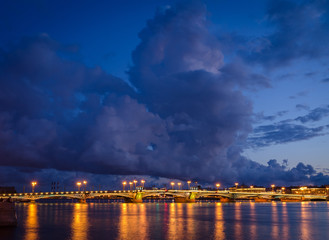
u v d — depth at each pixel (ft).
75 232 212.23
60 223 273.33
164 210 501.15
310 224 274.16
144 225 258.16
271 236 197.47
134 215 379.35
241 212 453.99
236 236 196.13
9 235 194.90
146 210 505.66
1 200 229.45
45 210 499.92
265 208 599.57
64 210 500.33
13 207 228.84
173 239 182.91
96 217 344.69
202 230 224.94
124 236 193.98
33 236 192.44
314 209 558.56
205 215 382.22
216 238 187.93
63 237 189.67
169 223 274.98
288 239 185.57
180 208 580.71
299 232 217.77
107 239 181.88
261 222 291.17
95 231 217.56
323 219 329.31
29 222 282.56
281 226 256.11
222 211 478.18
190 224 266.77
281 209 558.15
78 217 345.51
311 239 186.29
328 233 212.23
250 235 200.95
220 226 252.01
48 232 211.61
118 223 273.95
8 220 225.35
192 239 183.83
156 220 306.76
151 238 186.70
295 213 434.71
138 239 182.70
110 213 416.46
